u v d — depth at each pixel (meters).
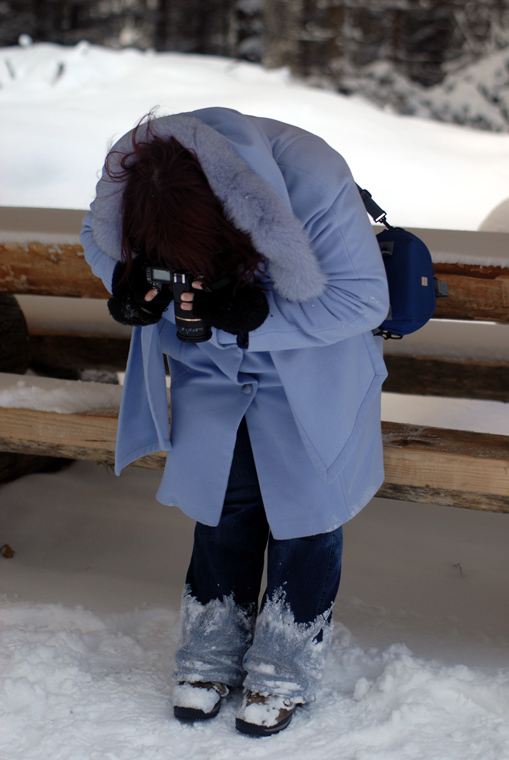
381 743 1.68
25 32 25.25
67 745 1.66
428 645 2.08
